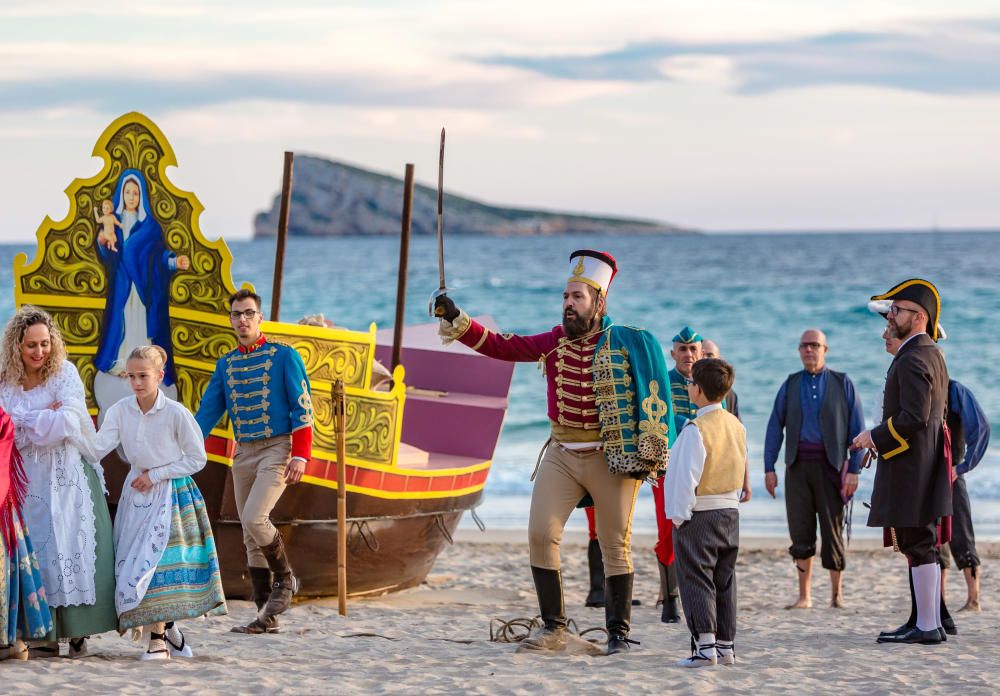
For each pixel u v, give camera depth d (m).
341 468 17.61
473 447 21.78
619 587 14.27
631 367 13.80
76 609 12.59
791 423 19.55
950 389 17.53
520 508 33.59
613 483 13.97
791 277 134.12
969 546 19.00
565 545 27.17
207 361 17.42
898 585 22.72
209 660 13.27
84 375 17.55
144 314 17.56
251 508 15.77
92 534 12.69
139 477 12.96
